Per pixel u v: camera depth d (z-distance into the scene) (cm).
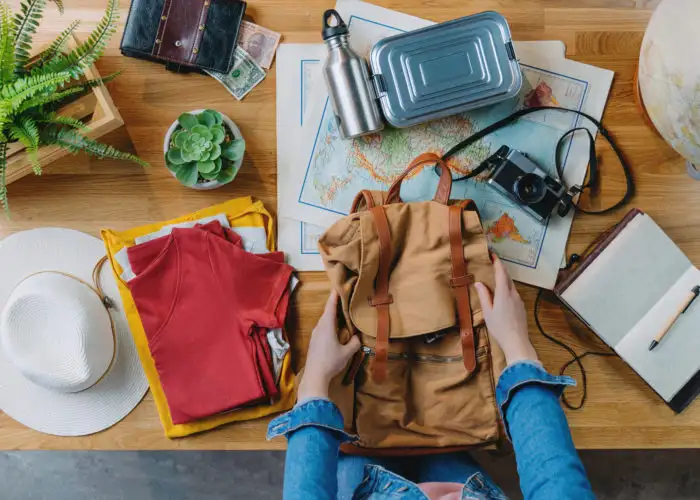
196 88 111
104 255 112
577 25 110
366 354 103
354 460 108
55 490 155
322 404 90
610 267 104
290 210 112
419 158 99
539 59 110
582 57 111
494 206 111
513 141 111
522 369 88
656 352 104
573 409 111
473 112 111
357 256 98
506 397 88
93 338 103
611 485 152
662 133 94
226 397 106
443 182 100
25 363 100
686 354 103
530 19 110
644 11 109
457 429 104
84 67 96
